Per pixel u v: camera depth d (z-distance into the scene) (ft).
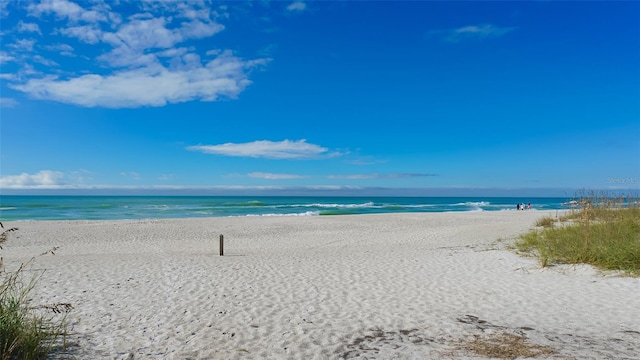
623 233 34.37
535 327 19.04
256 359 15.83
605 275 28.07
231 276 32.48
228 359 15.83
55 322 20.16
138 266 37.09
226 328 19.72
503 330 18.72
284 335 18.61
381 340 17.79
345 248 53.06
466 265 35.70
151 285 29.32
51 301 24.80
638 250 28.81
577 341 16.89
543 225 67.62
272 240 65.57
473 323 19.98
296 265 37.47
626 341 16.72
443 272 33.14
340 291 27.40
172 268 36.04
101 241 63.93
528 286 27.12
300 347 17.06
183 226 87.30
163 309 23.13
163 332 19.10
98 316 21.67
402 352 16.28
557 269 31.04
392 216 115.75
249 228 84.38
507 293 25.68
